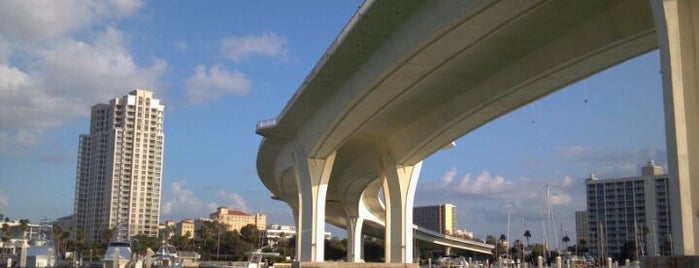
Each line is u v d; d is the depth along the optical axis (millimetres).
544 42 36094
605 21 32531
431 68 39594
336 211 112375
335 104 50156
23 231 145000
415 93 45938
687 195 18047
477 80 43062
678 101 18547
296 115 57812
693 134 18422
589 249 159625
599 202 160500
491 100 43812
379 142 63000
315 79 47281
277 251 166125
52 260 64875
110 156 173125
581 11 32094
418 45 35281
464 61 38875
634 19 31125
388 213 62844
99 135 176750
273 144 71375
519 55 38281
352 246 102875
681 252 17938
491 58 38688
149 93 178750
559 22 33344
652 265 18203
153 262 66000
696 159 18312
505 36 35031
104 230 154625
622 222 153875
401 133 57844
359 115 50000
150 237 155625
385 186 63781
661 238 143125
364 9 35562
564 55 35844
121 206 171000
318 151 59344
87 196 176000
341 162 75312
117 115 175375
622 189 155250
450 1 31594
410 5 34531
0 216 159375
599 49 33781
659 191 147500
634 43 32656
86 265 66125
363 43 39750
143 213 174250
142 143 175625
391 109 50938
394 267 59125
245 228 185250
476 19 31281
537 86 40438
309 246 59969
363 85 43750
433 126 51906
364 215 108250
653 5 19812
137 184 173625
